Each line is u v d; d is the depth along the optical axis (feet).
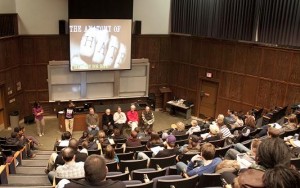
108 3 45.65
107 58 47.55
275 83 41.32
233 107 46.44
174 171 17.47
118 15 46.52
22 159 29.04
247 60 43.70
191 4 48.55
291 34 38.17
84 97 48.83
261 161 5.42
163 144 25.46
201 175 13.52
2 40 40.81
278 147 5.31
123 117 43.11
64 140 30.07
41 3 44.65
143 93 52.44
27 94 46.70
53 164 21.75
